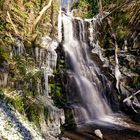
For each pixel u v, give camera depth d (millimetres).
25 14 21719
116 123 18578
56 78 19125
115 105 22516
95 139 14906
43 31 22344
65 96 18719
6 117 11578
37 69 17391
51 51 20094
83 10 31672
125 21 29156
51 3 23234
